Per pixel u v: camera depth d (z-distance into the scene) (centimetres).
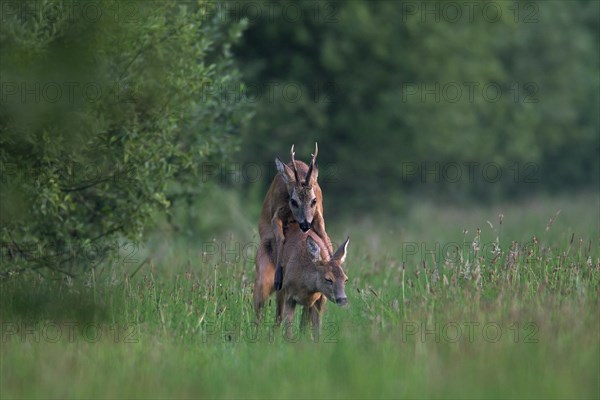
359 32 10988
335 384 2911
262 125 9938
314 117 10738
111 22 4409
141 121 4853
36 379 2980
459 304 3653
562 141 15388
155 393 2867
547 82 14800
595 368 2984
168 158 5306
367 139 11200
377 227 9462
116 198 5025
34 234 4750
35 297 4041
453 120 11669
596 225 6394
